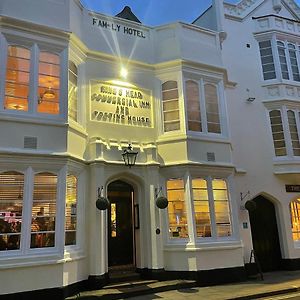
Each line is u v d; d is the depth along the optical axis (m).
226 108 11.73
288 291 8.87
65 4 9.43
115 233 9.95
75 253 8.41
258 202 12.73
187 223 9.91
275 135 13.23
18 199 7.91
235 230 10.54
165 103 11.08
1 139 7.94
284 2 15.59
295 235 12.73
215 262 9.90
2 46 8.39
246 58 13.76
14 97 8.38
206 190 10.42
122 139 10.20
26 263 7.48
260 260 12.12
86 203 9.11
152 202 9.87
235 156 12.38
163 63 11.12
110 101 10.29
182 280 9.42
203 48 11.70
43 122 8.42
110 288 8.58
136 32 11.32
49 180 8.33
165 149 10.51
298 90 13.82
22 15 8.73
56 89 8.91
